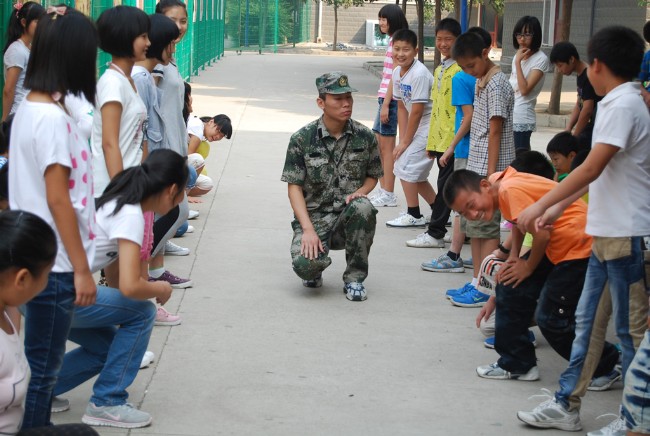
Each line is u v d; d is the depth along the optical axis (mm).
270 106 17359
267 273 6750
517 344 4805
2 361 2898
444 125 7488
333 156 6062
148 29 4859
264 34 38344
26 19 6566
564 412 4258
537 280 4703
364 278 6227
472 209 4695
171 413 4316
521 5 29359
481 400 4602
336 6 39094
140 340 4125
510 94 6336
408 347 5320
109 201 3936
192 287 6324
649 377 3549
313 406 4449
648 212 3957
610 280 4035
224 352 5125
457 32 7418
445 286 6598
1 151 4895
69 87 3492
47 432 2996
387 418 4344
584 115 8016
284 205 9047
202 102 17531
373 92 21188
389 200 9180
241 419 4277
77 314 3936
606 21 23656
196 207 8836
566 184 3955
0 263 2809
